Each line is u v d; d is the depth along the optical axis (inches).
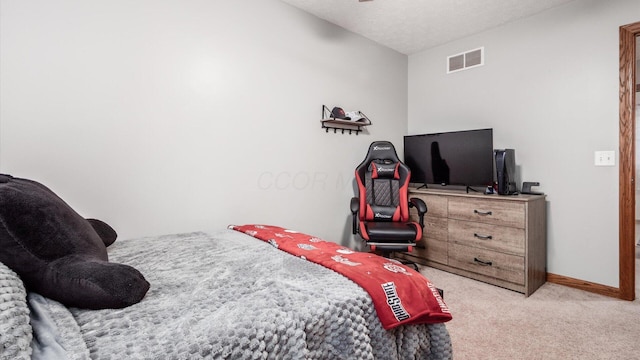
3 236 30.6
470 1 96.7
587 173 93.7
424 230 117.7
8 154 58.2
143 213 73.8
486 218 98.8
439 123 134.3
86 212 66.2
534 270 93.6
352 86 121.5
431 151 123.5
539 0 95.7
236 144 89.4
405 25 114.5
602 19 89.9
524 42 107.0
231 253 56.3
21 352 22.4
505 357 60.5
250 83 91.9
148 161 74.2
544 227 100.2
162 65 75.7
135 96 72.0
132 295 33.7
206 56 83.0
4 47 57.6
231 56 87.7
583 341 65.7
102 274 32.9
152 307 33.6
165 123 76.5
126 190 71.3
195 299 35.9
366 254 55.4
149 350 25.6
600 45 90.4
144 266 48.6
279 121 99.3
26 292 31.6
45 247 32.6
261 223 95.6
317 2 99.1
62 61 63.0
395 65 139.5
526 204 89.0
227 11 86.6
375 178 115.5
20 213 31.8
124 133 70.7
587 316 77.0
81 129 65.4
